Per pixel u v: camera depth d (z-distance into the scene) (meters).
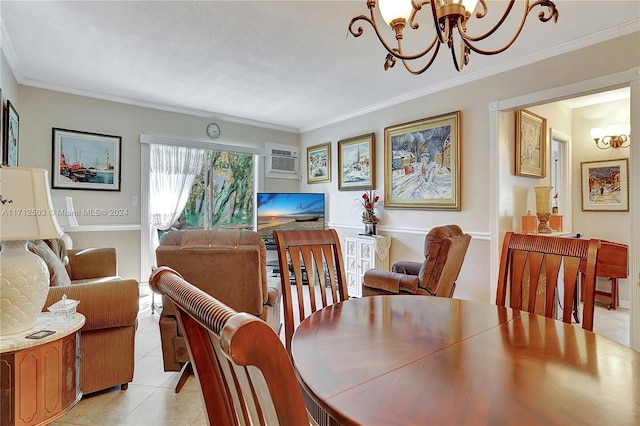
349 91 4.04
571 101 4.18
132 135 4.38
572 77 2.80
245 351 0.40
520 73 3.13
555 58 2.90
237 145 5.32
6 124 2.91
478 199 3.47
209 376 0.64
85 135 4.03
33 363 1.44
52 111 3.83
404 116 4.25
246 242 2.25
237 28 2.62
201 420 1.87
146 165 4.48
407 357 0.95
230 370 0.58
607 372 0.85
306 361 0.92
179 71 3.45
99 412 1.94
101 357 2.09
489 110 3.37
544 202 3.44
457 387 0.78
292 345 1.04
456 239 2.59
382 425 0.64
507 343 1.05
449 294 2.90
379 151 4.60
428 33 2.66
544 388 0.77
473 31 2.62
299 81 3.72
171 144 4.66
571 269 1.47
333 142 5.37
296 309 3.82
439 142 3.80
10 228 1.43
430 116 3.94
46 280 1.60
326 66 3.32
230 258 2.18
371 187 4.67
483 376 0.83
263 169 5.64
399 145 4.27
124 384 2.18
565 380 0.81
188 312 0.54
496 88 3.32
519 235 1.70
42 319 1.66
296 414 0.45
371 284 2.90
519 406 0.70
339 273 1.88
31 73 3.51
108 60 3.19
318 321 1.27
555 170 4.49
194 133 4.89
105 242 4.17
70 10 2.38
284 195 5.30
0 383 1.36
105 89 3.97
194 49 2.97
